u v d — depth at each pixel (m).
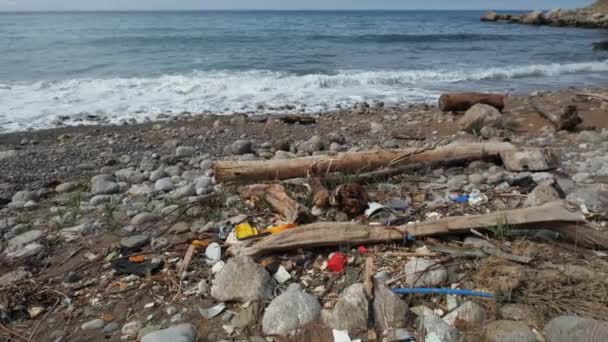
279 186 4.12
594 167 5.07
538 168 4.73
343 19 70.81
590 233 3.09
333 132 7.89
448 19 74.94
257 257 3.09
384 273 2.84
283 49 22.42
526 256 2.93
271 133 8.00
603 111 8.92
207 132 8.07
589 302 2.44
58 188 5.03
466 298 2.59
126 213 4.16
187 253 3.21
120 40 24.14
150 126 8.62
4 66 14.48
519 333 2.23
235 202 4.20
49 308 2.74
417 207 3.97
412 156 5.01
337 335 2.33
